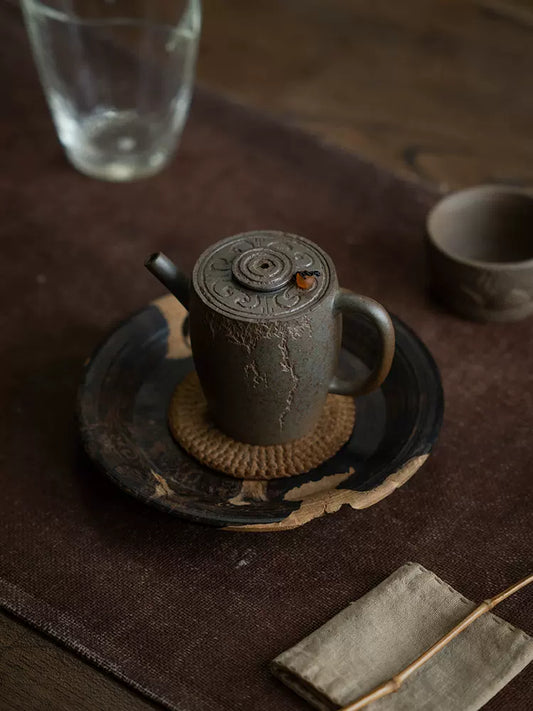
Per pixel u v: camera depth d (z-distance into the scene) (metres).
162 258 0.53
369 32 1.06
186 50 0.75
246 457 0.55
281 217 0.75
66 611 0.52
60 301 0.69
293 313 0.50
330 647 0.48
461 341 0.65
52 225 0.75
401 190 0.77
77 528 0.55
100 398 0.57
